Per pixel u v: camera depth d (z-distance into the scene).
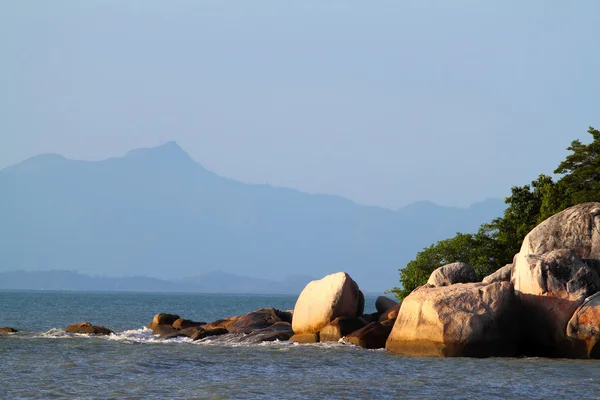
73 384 51.28
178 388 50.19
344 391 49.31
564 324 63.28
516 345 65.38
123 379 53.78
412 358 64.62
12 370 57.41
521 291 66.81
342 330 74.75
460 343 64.00
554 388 50.69
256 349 70.94
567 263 65.06
